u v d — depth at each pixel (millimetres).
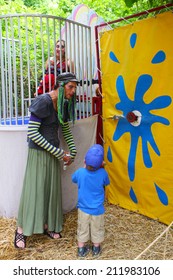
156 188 3131
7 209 3240
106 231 3064
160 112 2965
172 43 2781
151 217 3240
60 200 2928
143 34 3018
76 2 6715
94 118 3643
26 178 2768
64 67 3305
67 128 3002
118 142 3469
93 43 4074
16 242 2771
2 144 3109
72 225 3174
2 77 3111
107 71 3479
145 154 3176
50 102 2656
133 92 3199
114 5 5984
